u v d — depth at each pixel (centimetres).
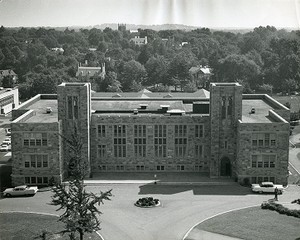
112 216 9056
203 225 8519
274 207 9244
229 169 11488
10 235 8025
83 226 7156
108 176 11519
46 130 10800
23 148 10869
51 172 10931
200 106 12256
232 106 11162
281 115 12600
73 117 11238
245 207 9462
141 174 11675
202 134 11688
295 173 11888
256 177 10919
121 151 11794
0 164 12688
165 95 18362
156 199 9756
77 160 7425
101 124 11650
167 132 11700
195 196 10181
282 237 7838
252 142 10800
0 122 18900
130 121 11656
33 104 13700
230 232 8131
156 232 8281
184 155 11806
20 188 10300
